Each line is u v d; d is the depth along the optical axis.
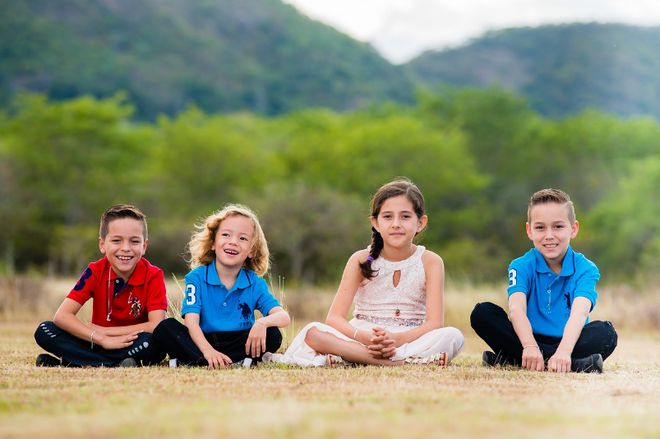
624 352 6.29
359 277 5.18
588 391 3.41
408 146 51.34
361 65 116.19
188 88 103.50
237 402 3.00
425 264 5.16
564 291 4.82
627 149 54.66
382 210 5.08
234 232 4.87
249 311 4.88
